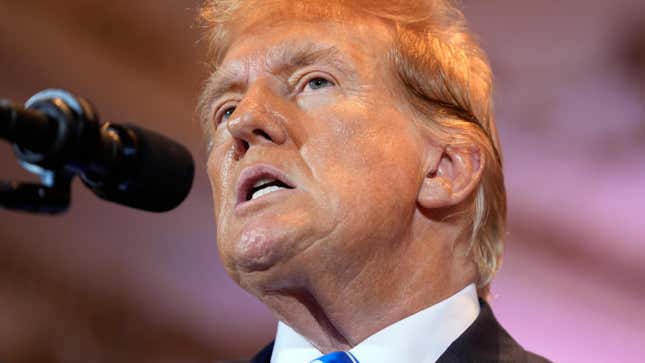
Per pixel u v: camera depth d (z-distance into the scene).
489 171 5.59
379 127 5.11
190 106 14.43
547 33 15.36
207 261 14.79
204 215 14.68
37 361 13.48
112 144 3.77
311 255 4.89
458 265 5.42
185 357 14.66
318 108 5.10
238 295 15.04
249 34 5.51
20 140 3.38
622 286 17.73
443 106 5.48
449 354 5.06
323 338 5.30
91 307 14.02
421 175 5.24
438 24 5.85
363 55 5.30
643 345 17.30
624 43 15.27
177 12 14.06
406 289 5.19
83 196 13.94
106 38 13.84
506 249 17.89
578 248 17.62
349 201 4.88
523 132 16.69
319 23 5.38
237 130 4.96
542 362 5.21
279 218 4.82
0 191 3.52
